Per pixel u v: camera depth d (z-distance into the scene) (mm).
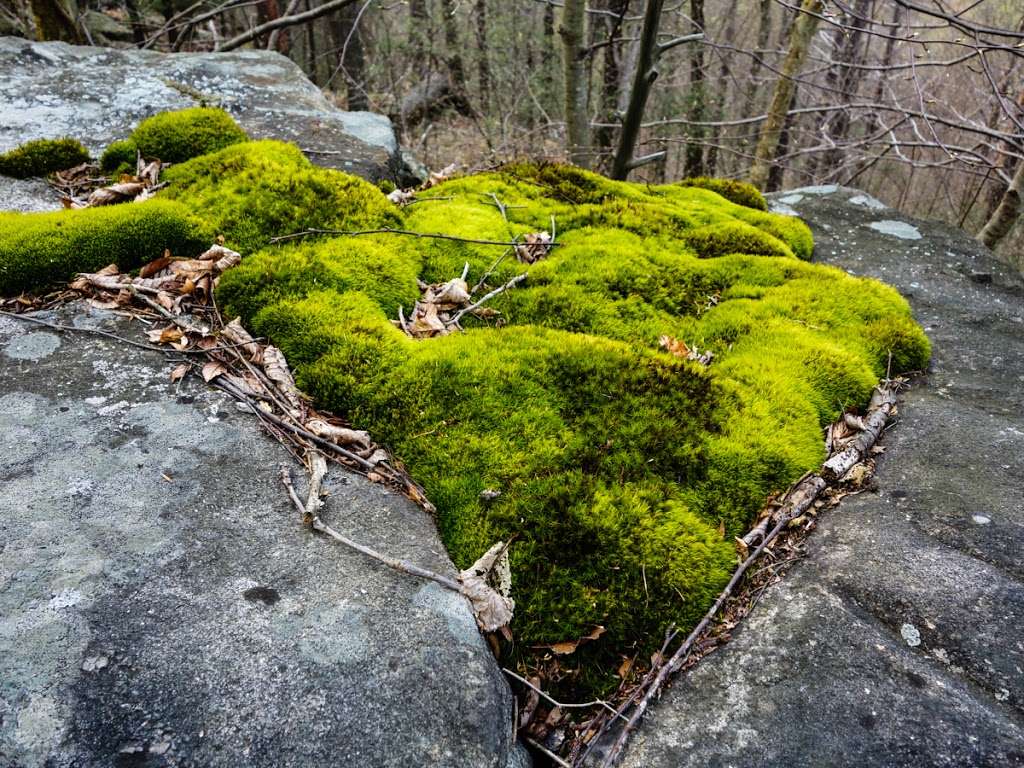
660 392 2531
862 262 4418
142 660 1520
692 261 3607
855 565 1962
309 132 4668
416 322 2904
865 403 2771
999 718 1543
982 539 2023
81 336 2523
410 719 1495
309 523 1933
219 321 2680
